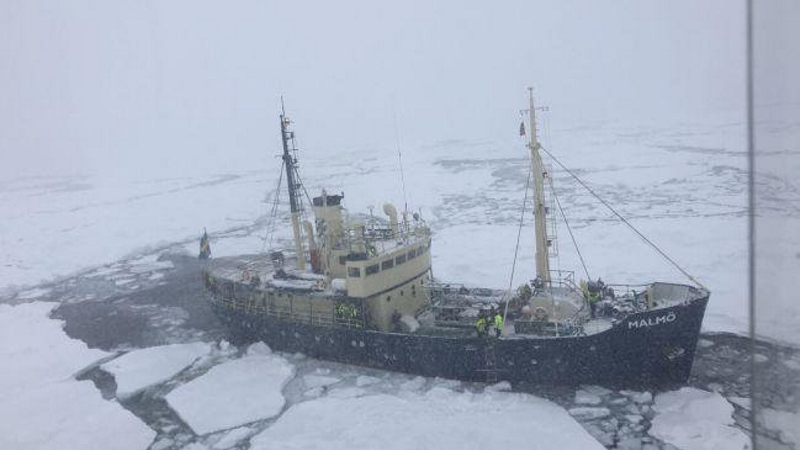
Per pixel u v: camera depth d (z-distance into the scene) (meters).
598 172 55.66
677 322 16.28
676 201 41.62
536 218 18.62
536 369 17.30
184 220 52.16
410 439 15.22
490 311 19.00
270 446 15.52
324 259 22.44
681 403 16.16
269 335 22.45
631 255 30.53
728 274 26.09
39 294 34.53
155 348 23.88
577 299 18.70
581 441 14.59
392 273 19.73
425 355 18.53
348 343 20.06
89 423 17.98
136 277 36.59
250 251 41.09
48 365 23.31
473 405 16.72
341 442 15.40
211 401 18.62
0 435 17.55
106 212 57.38
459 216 44.84
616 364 16.77
